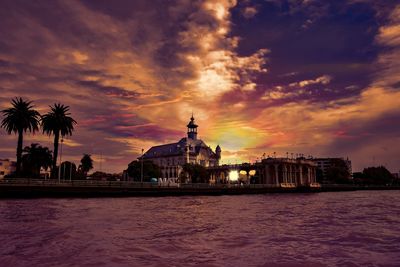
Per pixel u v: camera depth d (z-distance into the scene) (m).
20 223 21.11
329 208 40.50
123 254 12.41
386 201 61.75
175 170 190.00
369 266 11.06
